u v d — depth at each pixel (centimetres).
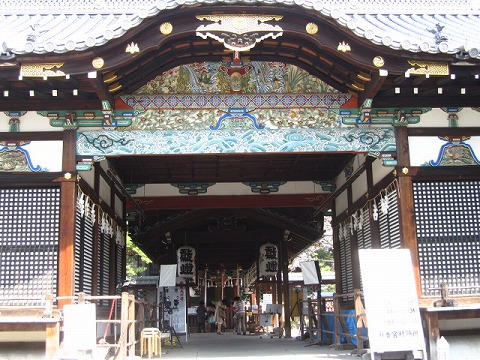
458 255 1013
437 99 1052
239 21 914
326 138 1046
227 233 2123
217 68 1058
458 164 1040
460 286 1002
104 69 900
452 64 931
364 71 971
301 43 988
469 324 975
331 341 1373
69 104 1010
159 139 1028
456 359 957
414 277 954
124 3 1368
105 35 875
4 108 1002
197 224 2150
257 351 1227
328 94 1063
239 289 3188
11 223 975
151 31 903
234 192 1659
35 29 1012
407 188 1023
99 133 1018
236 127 1044
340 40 921
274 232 2105
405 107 1048
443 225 1024
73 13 1336
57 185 988
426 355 881
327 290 3862
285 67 1066
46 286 953
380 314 856
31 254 966
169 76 1052
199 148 1031
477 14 1435
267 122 1048
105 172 1281
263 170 1595
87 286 1115
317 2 891
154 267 3181
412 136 1049
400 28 1242
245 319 2245
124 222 1591
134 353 1093
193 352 1235
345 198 1511
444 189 1038
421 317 941
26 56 879
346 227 1488
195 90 1051
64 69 895
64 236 963
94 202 1155
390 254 884
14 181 979
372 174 1227
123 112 1031
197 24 911
